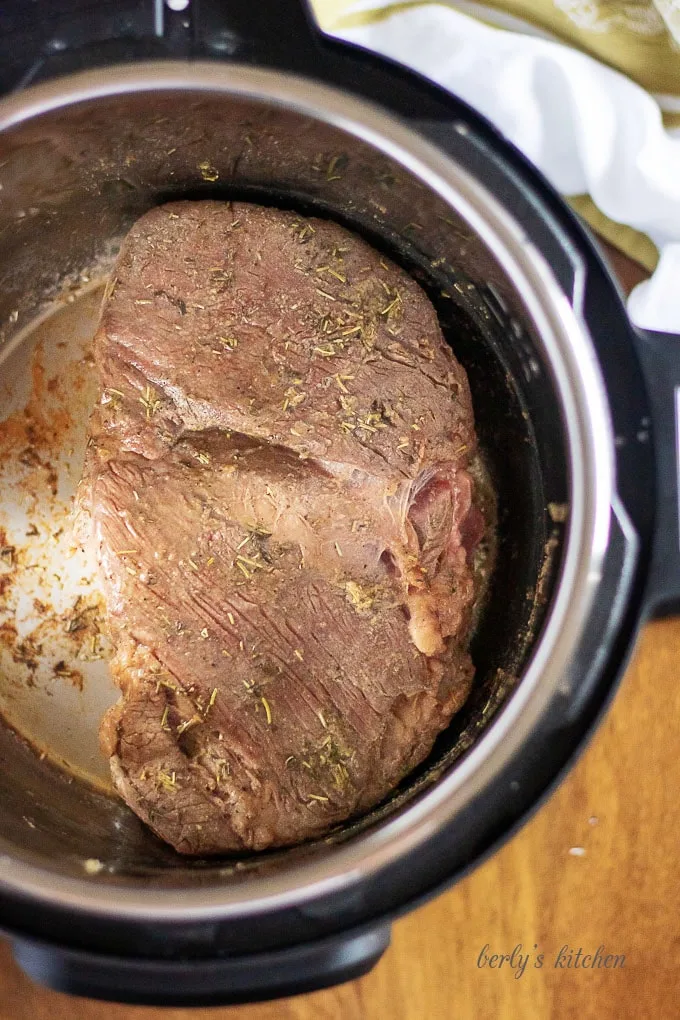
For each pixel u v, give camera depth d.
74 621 0.53
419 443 0.49
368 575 0.49
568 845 0.53
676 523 0.46
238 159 0.50
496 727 0.44
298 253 0.50
